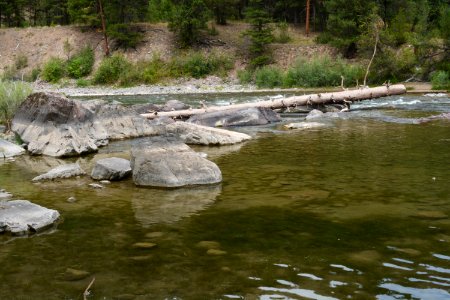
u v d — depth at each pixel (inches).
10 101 599.5
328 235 212.4
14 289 162.9
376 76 1439.5
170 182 318.3
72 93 1625.2
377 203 262.5
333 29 1688.0
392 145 459.8
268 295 153.9
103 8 1989.4
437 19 1747.0
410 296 151.9
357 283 162.1
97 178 349.4
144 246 203.5
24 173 380.5
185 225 232.4
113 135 568.7
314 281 164.1
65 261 188.1
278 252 192.7
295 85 1558.8
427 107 828.6
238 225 230.5
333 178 328.8
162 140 355.3
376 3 1673.2
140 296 154.7
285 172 354.9
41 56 2047.2
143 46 1985.7
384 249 193.6
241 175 349.7
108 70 1834.4
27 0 2367.1
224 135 516.1
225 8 2118.6
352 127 609.0
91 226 234.5
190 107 803.4
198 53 1866.4
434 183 304.3
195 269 176.6
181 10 1892.2
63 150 461.1
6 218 233.9
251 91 1499.8
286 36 1957.4
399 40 1557.6
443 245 196.4
